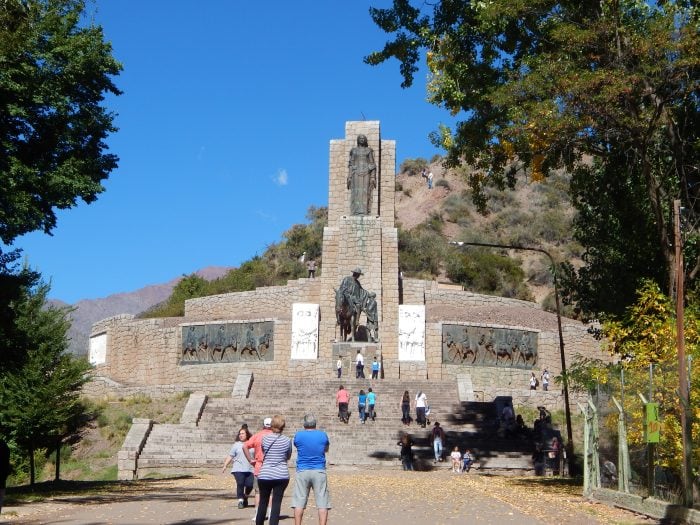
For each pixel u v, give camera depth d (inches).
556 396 2186.3
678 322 781.3
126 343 2677.2
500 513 820.6
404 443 1549.0
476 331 2421.3
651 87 1051.3
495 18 1133.7
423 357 2404.0
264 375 2404.0
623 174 1234.0
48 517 781.3
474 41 1224.8
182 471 1568.7
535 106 1059.9
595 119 1050.7
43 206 1075.9
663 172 1189.1
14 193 1010.1
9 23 1047.0
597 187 1312.7
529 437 1733.5
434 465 1585.9
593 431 967.0
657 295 1041.5
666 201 1221.7
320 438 619.2
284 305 2578.7
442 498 974.4
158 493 1066.1
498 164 1245.1
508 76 1152.2
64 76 1077.1
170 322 2610.7
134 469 1563.7
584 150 1149.7
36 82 1043.9
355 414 1902.1
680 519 711.1
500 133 1182.9
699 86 1064.2
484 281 4114.2
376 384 2110.0
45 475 1836.9
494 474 1515.7
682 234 1099.3
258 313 2571.4
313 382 2117.4
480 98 1195.9
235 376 2418.8
